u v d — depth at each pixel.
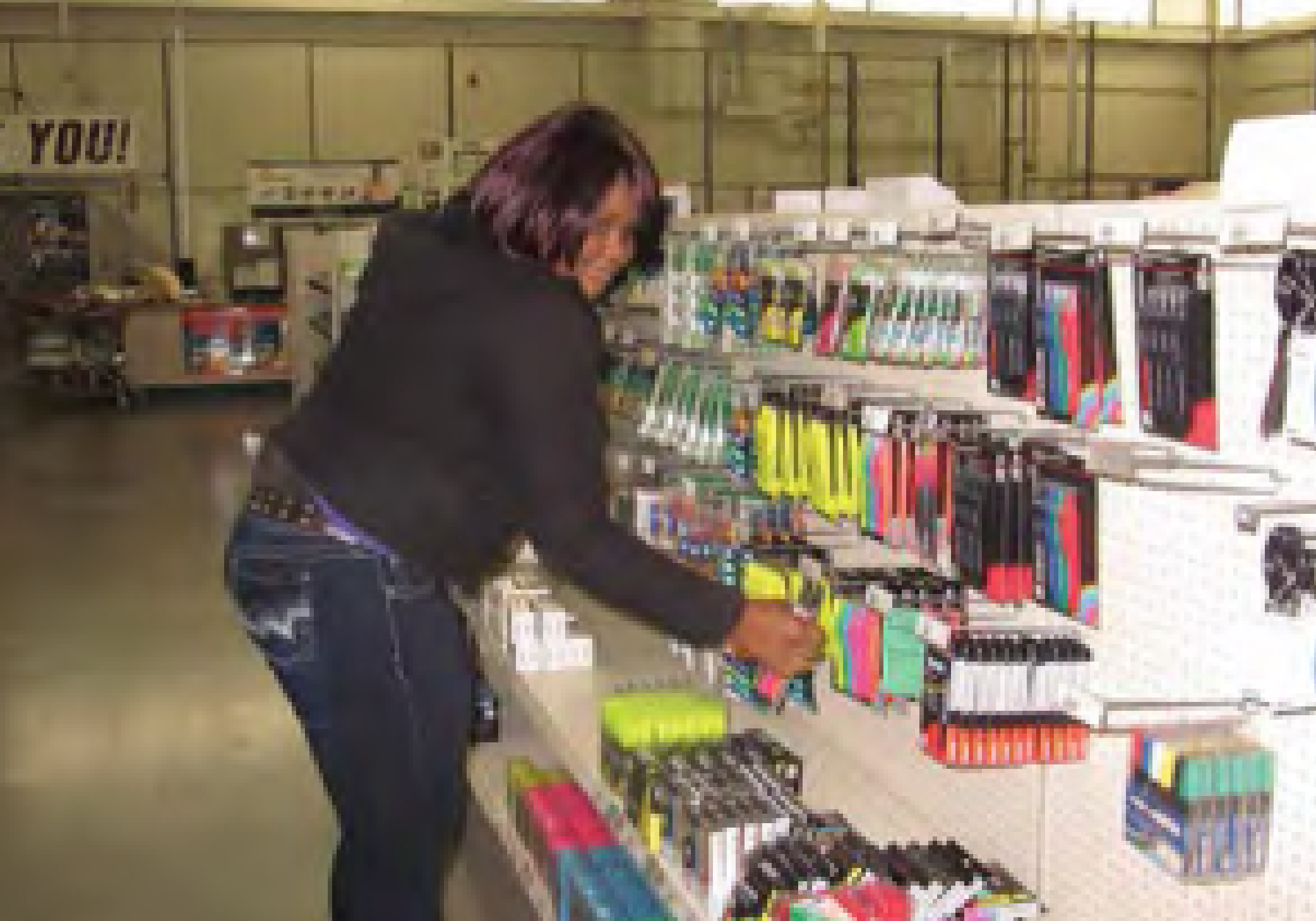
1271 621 1.69
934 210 2.34
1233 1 17.50
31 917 3.27
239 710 4.73
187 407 13.16
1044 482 1.95
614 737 2.58
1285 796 1.69
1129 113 17.72
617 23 16.56
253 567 2.04
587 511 1.89
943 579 2.33
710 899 2.11
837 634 2.36
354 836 2.14
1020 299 1.99
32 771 4.17
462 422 1.94
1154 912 1.94
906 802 2.56
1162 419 1.76
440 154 15.18
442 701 2.09
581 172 1.91
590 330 1.92
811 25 16.59
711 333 3.10
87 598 6.20
